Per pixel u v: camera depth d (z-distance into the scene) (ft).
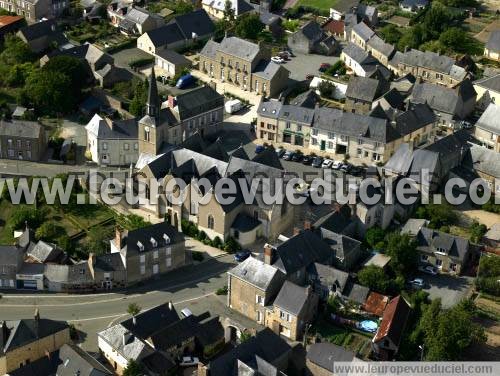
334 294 565.12
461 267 606.14
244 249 639.35
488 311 566.77
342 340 536.01
